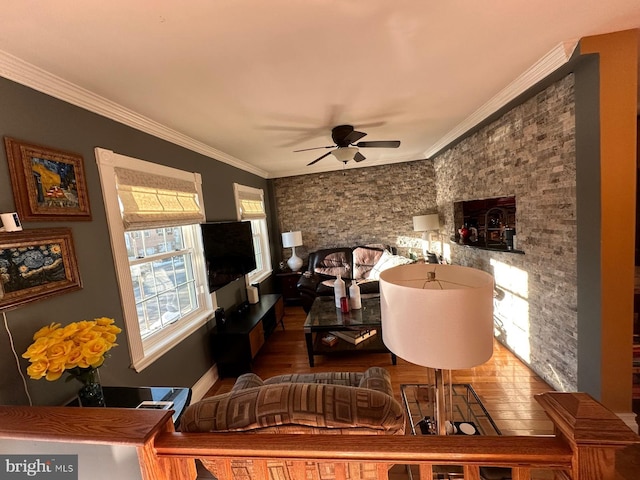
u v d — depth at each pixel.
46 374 1.22
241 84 1.82
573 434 0.71
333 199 5.45
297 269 5.21
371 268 4.82
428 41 1.52
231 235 3.43
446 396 1.85
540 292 2.34
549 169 2.14
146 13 1.13
